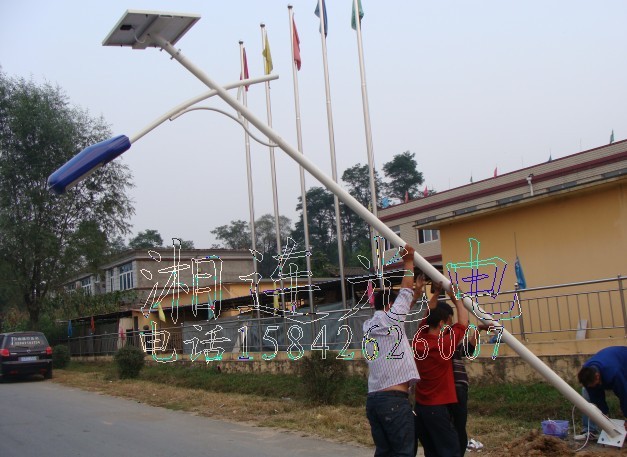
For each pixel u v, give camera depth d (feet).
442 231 49.57
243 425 34.47
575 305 39.73
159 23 19.47
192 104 19.94
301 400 40.73
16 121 89.66
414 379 16.80
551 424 25.35
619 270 37.93
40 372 68.80
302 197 57.67
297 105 61.31
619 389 22.30
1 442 31.45
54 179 17.60
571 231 40.60
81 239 93.91
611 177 37.50
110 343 88.43
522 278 42.68
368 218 19.27
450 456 17.75
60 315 102.27
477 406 32.24
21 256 91.91
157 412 41.06
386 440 16.71
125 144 18.48
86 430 34.37
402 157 183.01
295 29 62.13
